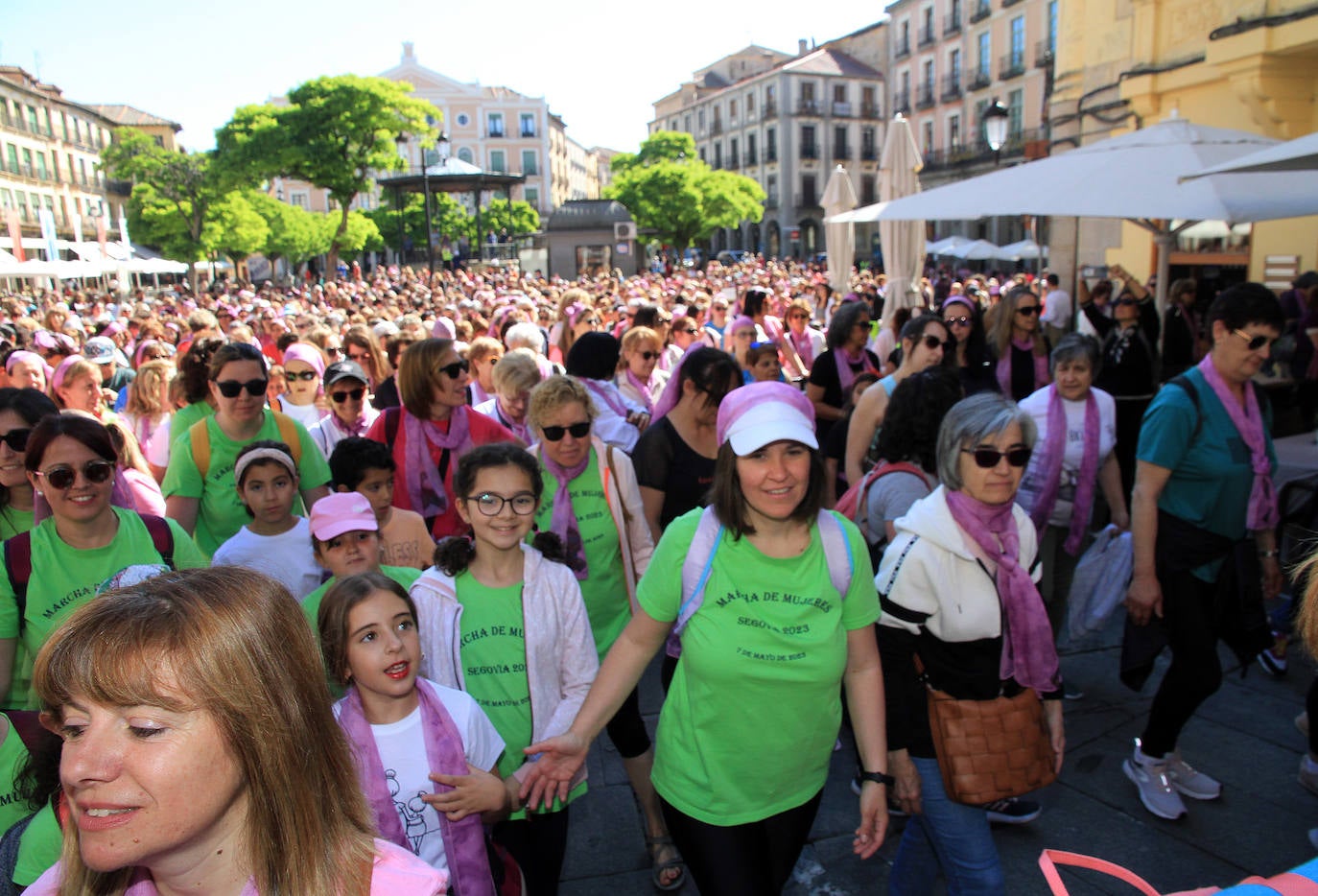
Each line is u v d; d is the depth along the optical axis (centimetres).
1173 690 319
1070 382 388
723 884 209
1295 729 381
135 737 98
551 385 310
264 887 105
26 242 3225
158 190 4344
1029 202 598
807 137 6431
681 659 220
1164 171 570
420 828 211
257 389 353
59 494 240
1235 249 1261
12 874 161
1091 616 376
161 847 99
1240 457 304
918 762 232
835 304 1313
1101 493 551
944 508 234
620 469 329
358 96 3469
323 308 1766
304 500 380
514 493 245
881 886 300
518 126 8262
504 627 254
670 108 8375
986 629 228
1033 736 230
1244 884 99
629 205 5325
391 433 392
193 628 99
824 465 209
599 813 348
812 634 205
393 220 6456
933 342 373
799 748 211
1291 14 1115
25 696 253
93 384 445
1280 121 1186
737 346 661
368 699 214
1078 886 292
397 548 338
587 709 218
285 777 105
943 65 4688
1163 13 1339
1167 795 326
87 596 250
